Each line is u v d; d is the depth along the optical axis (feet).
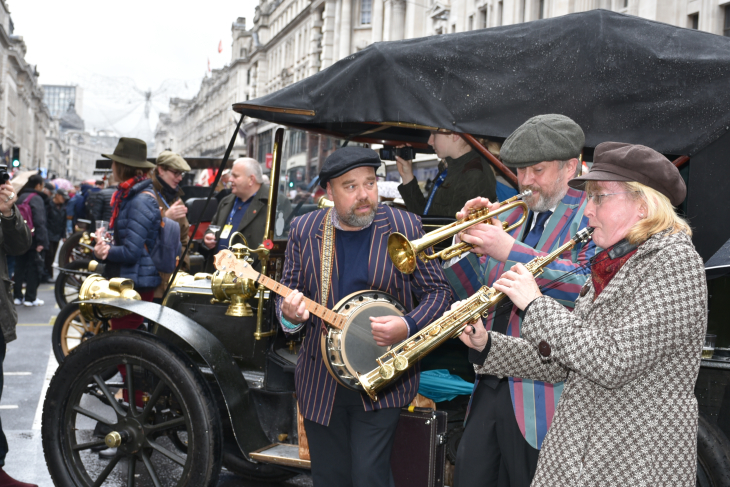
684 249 5.72
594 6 57.52
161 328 11.78
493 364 7.31
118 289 11.43
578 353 5.62
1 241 11.48
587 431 5.90
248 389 10.46
